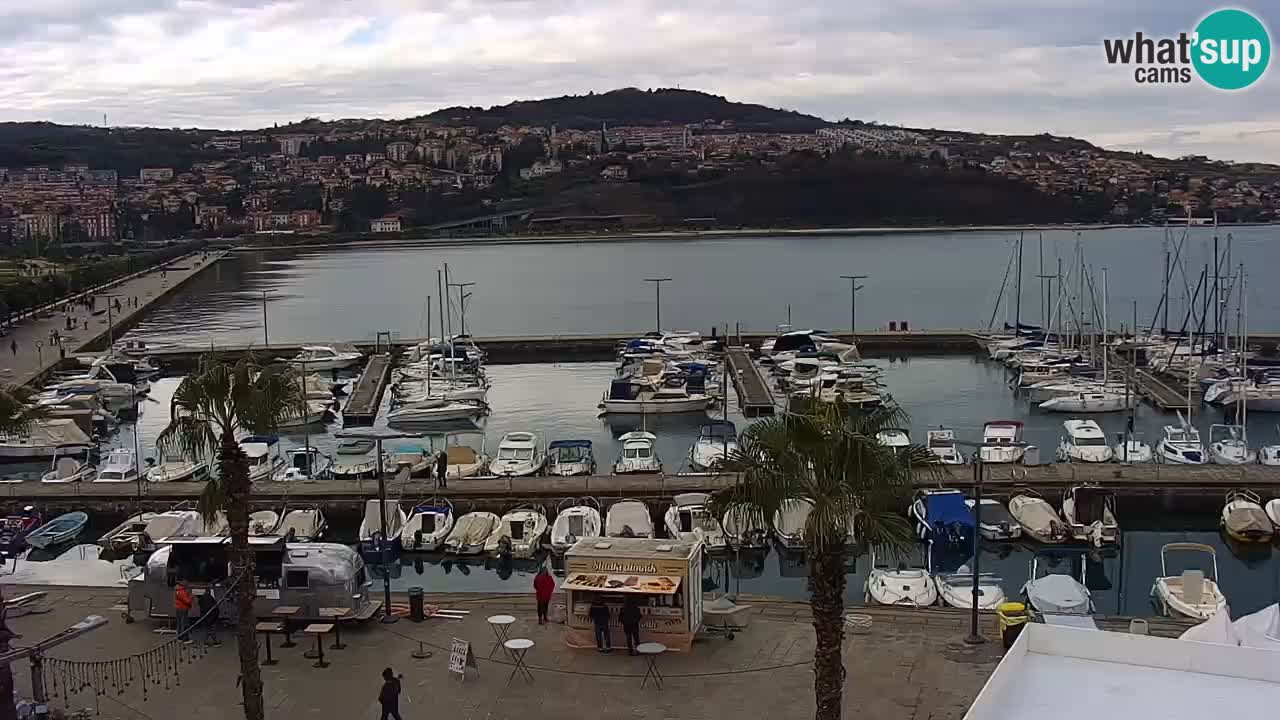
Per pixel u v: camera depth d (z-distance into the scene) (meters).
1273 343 104.69
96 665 27.28
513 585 44.53
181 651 28.16
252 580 24.81
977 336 112.00
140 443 73.94
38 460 68.12
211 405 23.66
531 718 24.45
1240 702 19.66
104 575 45.72
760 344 112.62
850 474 18.97
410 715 24.67
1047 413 79.81
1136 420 77.25
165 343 122.44
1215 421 76.81
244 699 23.16
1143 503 53.66
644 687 25.84
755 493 19.19
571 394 91.06
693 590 28.09
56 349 107.69
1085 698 19.91
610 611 27.97
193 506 52.62
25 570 46.62
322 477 57.56
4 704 23.03
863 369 93.00
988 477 53.94
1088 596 36.53
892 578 38.94
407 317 152.62
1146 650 21.22
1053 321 129.12
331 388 90.81
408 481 54.97
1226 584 43.94
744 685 25.86
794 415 19.28
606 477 55.25
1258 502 51.25
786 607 31.00
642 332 132.75
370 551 46.66
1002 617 27.62
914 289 183.38
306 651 28.23
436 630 29.58
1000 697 20.03
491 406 85.75
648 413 80.44
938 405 83.50
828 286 191.50
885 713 24.38
